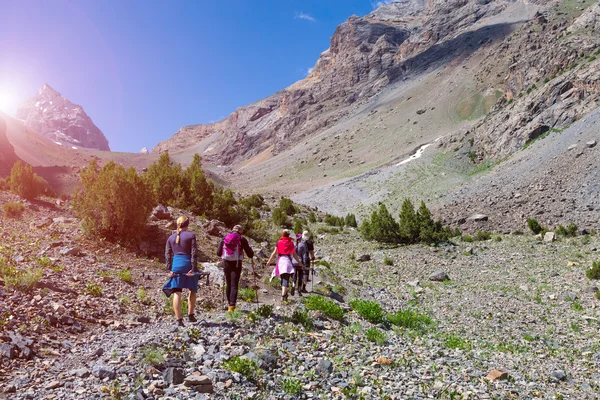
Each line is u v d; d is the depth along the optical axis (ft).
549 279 77.61
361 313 42.39
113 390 16.38
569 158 197.36
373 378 23.98
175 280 25.16
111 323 24.94
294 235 129.49
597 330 49.49
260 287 44.24
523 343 44.24
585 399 27.12
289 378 21.48
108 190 46.42
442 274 82.48
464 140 386.73
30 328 20.92
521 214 152.97
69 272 32.55
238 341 24.31
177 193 88.07
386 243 122.72
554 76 363.76
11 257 32.24
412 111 634.02
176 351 21.48
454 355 34.37
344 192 344.49
